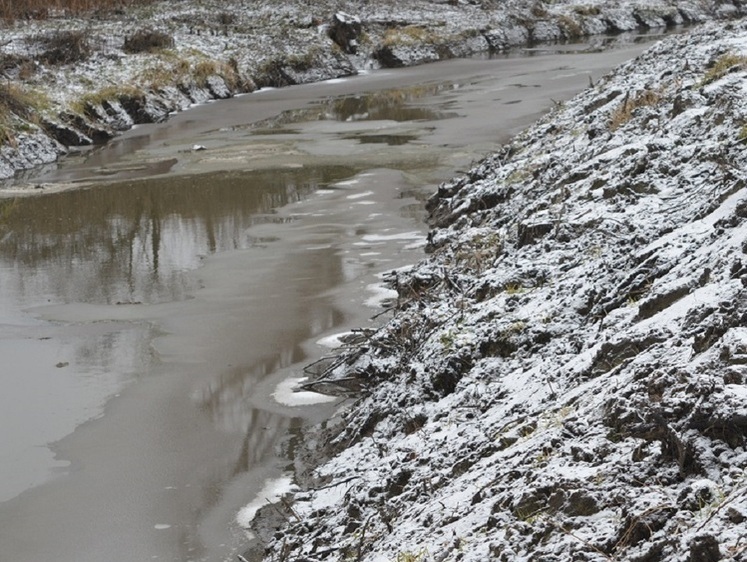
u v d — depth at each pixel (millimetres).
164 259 16875
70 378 11820
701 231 9250
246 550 8008
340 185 21562
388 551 6391
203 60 37375
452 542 5891
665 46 22094
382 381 10547
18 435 10367
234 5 46781
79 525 8578
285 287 14742
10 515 8812
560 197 13125
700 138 12828
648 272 9039
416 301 12117
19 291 15523
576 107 20406
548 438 6582
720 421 5332
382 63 43656
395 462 8109
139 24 40625
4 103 28047
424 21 48281
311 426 10195
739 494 4832
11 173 25422
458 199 17703
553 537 5309
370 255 16078
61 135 28578
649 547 4770
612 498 5402
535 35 51250
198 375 11672
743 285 7113
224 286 15031
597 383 7133
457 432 8047
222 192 21766
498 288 10703
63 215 20625
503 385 8688
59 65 33375
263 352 12242
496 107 30328
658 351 6906
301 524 7883
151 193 22172
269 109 33562
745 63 15672
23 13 40375
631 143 13867
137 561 7988
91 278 16047
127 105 32125
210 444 9930
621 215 11141
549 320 9492
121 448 9945
